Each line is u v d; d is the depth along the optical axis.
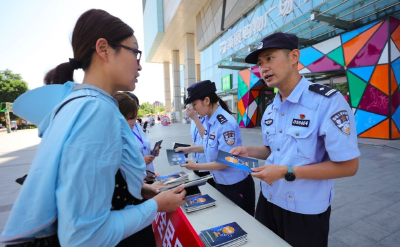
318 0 6.81
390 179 3.46
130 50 0.76
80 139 0.55
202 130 2.33
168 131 14.39
